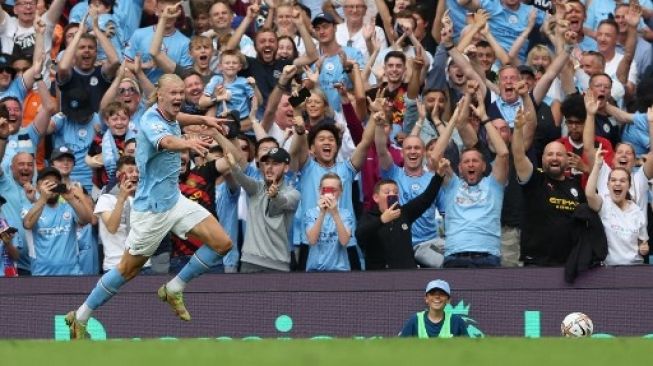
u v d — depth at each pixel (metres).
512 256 42.53
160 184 32.84
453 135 45.78
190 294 41.66
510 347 24.83
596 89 45.88
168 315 41.66
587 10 53.38
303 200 43.12
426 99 46.81
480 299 40.84
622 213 41.53
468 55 47.69
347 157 45.62
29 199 43.75
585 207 40.66
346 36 51.50
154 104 32.91
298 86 44.25
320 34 49.09
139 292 41.66
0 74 48.38
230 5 53.28
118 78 46.84
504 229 42.50
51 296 41.66
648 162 42.91
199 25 52.06
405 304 41.00
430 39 52.22
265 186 42.16
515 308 40.75
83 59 48.00
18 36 51.34
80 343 25.66
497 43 49.22
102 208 42.41
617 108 46.09
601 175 42.34
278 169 41.91
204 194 41.62
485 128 42.50
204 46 48.00
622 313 40.50
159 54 48.91
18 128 46.59
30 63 49.34
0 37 51.41
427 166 44.12
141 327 41.66
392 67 46.97
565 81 47.59
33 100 48.53
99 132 46.91
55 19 51.75
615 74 49.97
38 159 47.16
